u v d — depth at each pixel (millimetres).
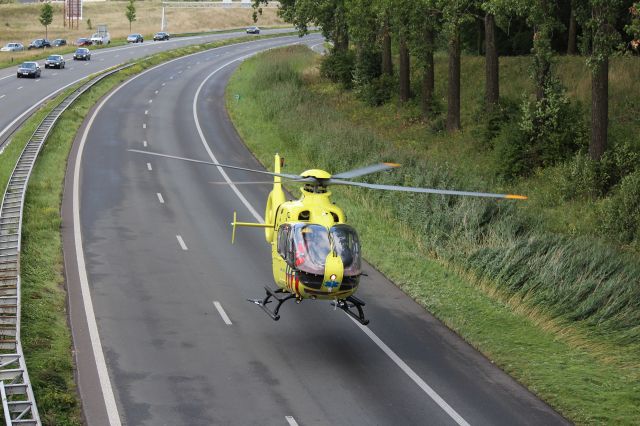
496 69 41625
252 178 39188
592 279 22734
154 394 16812
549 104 35906
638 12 28844
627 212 27578
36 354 18297
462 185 32531
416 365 18891
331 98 60438
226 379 17734
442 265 26562
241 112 57531
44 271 24266
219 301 22891
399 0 42156
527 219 28531
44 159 39969
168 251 27406
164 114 56969
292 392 17188
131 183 37000
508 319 21938
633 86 43344
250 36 126500
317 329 21078
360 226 30422
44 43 108438
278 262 18594
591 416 16266
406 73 53875
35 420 14383
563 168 33406
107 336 19859
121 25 153125
